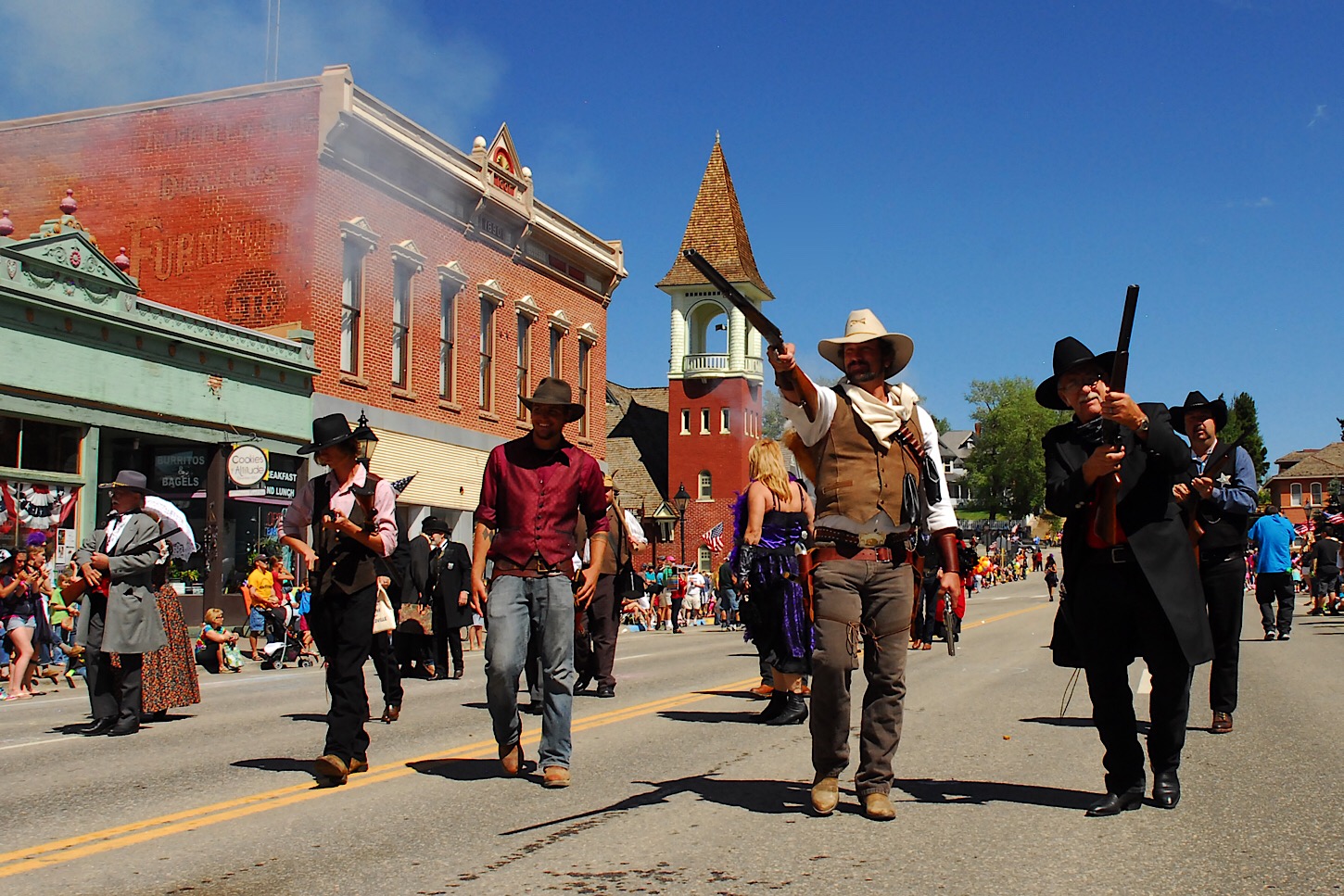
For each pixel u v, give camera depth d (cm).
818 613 543
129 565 929
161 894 441
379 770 716
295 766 750
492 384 3128
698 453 6366
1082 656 571
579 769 708
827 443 545
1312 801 579
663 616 3531
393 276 2712
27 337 1809
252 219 2469
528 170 3284
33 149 2622
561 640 658
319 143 2436
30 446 1836
